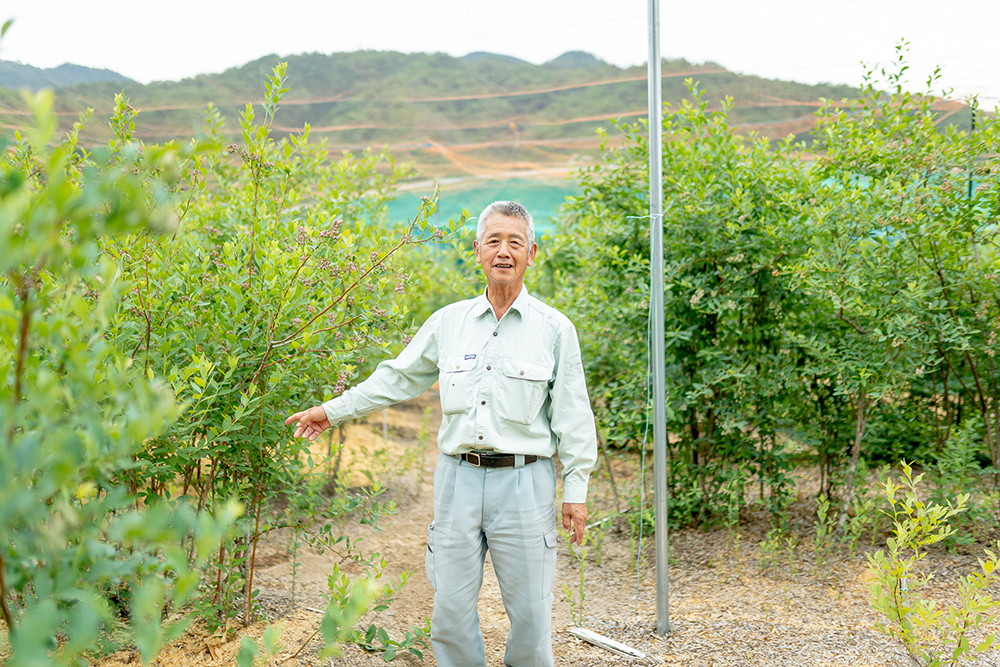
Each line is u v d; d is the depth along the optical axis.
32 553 1.14
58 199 0.85
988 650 2.58
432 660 2.75
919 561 3.36
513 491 2.34
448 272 5.79
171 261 2.43
